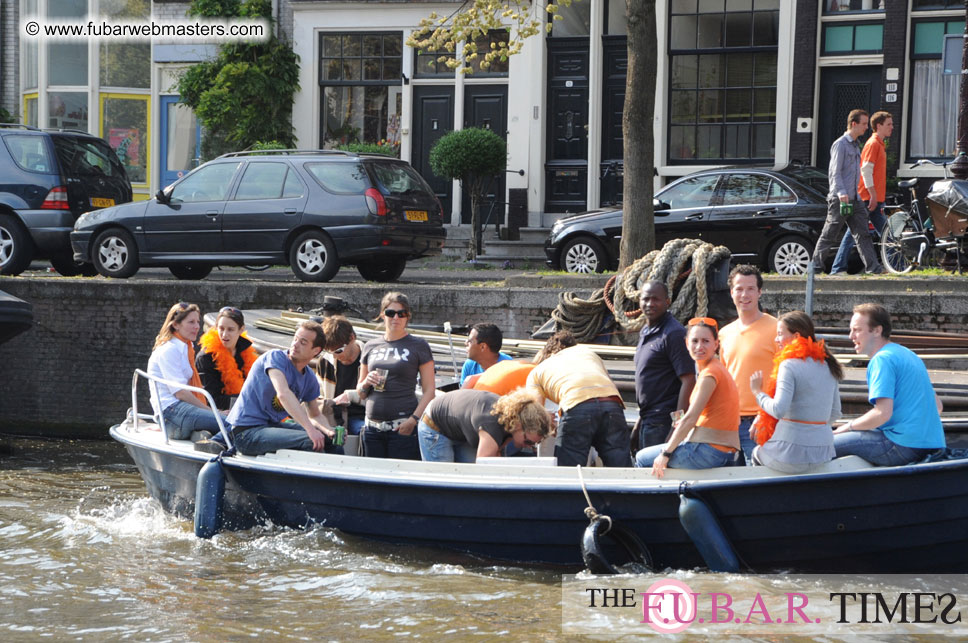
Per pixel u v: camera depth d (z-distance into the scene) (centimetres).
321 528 1234
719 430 1074
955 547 1085
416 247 2186
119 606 1047
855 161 1916
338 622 995
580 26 2977
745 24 2794
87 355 2159
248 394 1273
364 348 1296
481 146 2788
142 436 1409
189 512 1352
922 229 2042
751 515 1073
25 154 2392
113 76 3412
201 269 2414
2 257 2380
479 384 1214
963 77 2012
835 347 1623
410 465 1171
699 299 1459
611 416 1132
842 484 1052
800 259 2122
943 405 1299
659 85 2848
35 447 2038
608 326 1611
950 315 1739
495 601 1042
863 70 2728
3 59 3509
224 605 1048
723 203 2188
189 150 3406
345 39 3178
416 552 1187
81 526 1352
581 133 2983
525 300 1941
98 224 2259
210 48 3284
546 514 1119
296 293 2048
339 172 2144
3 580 1130
